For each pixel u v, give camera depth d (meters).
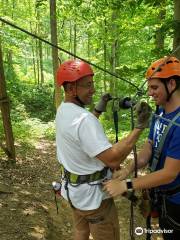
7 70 21.92
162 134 2.43
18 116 15.36
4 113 7.04
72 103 2.65
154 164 2.54
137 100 2.49
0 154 7.68
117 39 13.95
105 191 2.73
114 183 2.48
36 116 18.66
